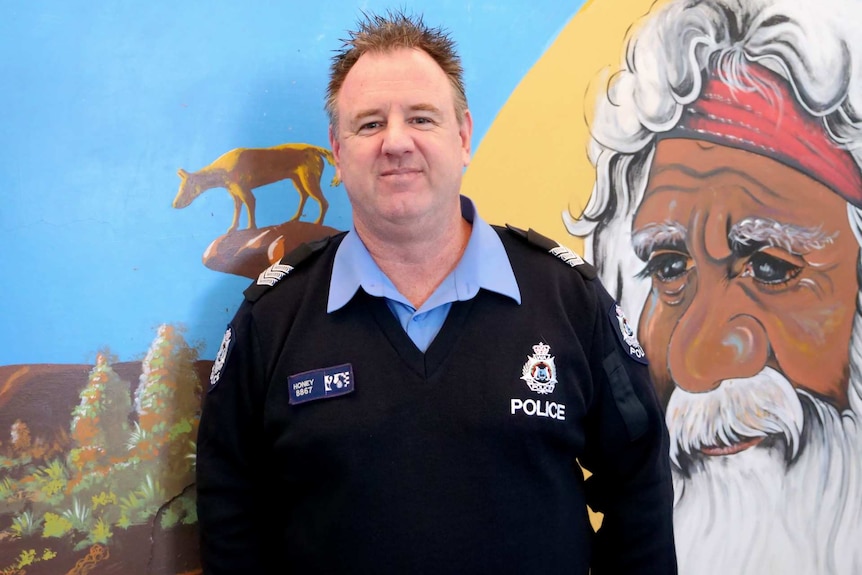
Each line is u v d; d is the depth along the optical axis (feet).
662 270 4.25
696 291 4.31
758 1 4.31
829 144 4.48
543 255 3.37
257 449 3.23
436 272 3.23
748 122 4.34
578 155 4.10
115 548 3.43
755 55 4.33
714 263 4.33
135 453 3.46
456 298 3.03
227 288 3.61
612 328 3.25
